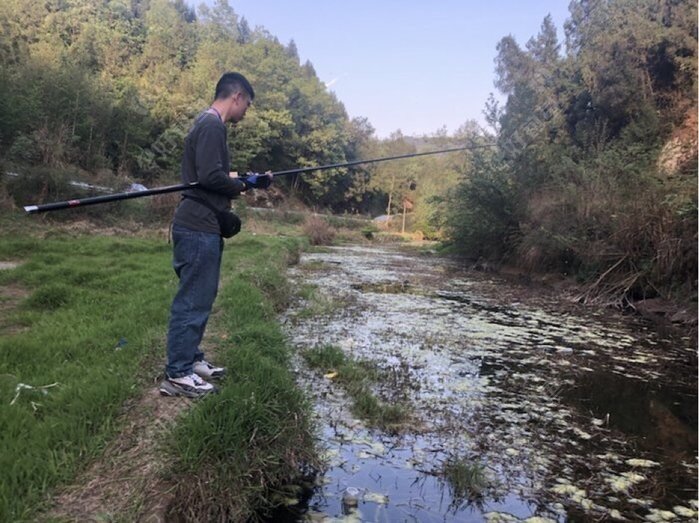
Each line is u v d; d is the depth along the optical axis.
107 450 2.10
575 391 3.98
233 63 41.28
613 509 2.37
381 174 47.34
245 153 33.00
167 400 2.57
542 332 5.98
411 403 3.55
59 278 5.90
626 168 9.32
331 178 45.38
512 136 14.08
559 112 13.12
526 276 11.36
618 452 2.96
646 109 10.85
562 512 2.33
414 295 8.44
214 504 2.02
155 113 28.42
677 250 7.42
